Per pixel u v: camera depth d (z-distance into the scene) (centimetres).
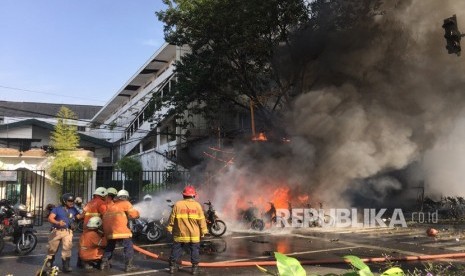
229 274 754
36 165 2058
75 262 886
